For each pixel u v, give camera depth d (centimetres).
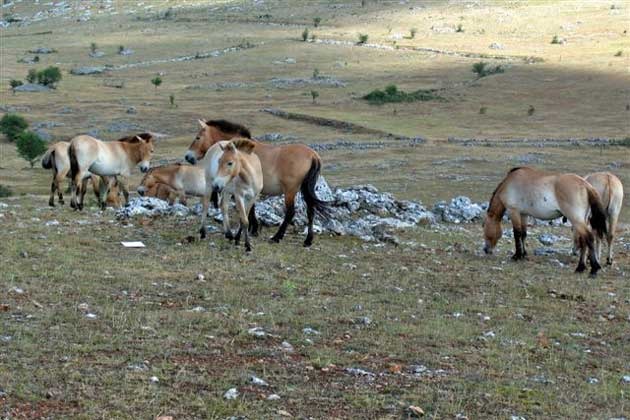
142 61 18262
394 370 1050
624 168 7706
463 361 1118
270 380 984
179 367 1000
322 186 2425
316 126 10875
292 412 883
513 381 1041
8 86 14312
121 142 2350
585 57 16525
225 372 995
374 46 19038
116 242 1783
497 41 19062
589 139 9550
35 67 17400
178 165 2555
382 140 9606
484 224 1984
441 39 19575
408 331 1241
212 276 1522
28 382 905
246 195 1775
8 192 5653
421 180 6756
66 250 1655
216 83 15200
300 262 1709
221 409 870
